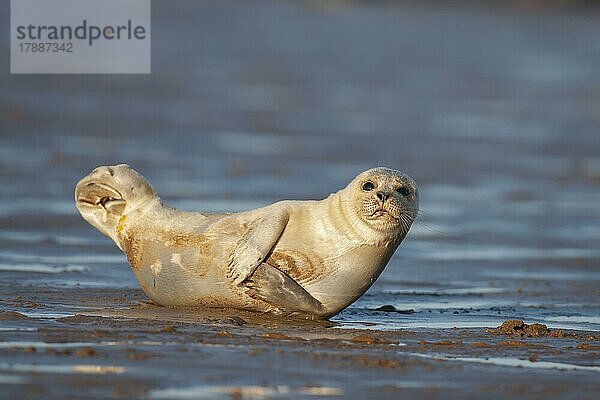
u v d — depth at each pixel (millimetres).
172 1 182750
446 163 83188
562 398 24969
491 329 34344
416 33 177000
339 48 157375
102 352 27281
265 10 187875
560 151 91562
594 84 138625
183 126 92375
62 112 93562
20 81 107812
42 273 43500
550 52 165875
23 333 29547
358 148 87750
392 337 32250
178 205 61219
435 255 53438
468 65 149750
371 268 35406
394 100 118938
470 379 26375
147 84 114438
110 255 48469
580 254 55000
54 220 55625
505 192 72875
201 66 131625
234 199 64250
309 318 35531
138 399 23062
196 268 35562
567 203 70125
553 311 40688
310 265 35094
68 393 23234
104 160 74562
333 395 24219
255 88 119938
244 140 88125
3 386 23578
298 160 80438
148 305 36688
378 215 34562
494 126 104250
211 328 32156
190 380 24844
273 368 26438
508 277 48594
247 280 34781
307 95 118062
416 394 24672
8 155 73875
